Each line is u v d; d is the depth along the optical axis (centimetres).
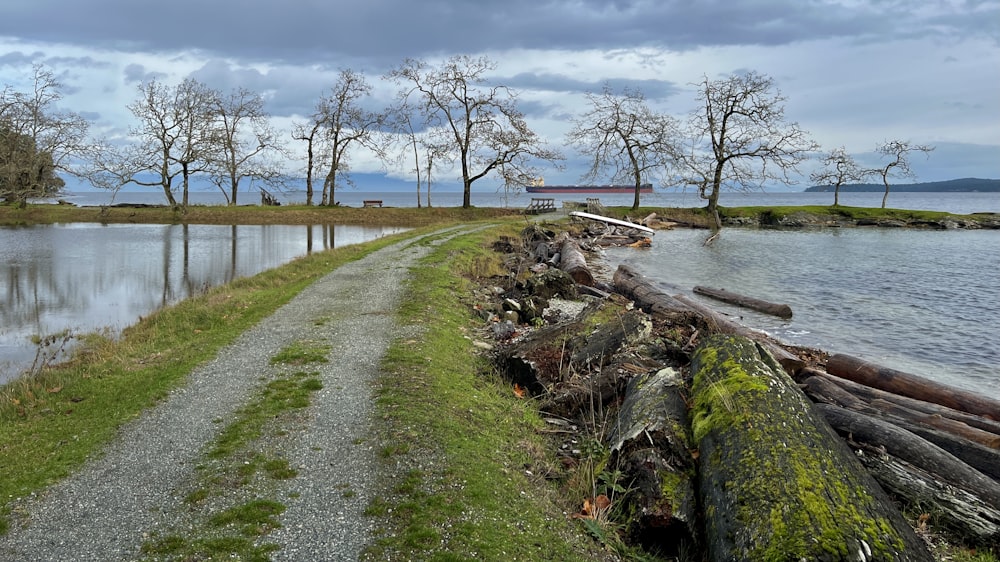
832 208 5797
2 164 5334
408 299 1348
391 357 899
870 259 2902
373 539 452
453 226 3834
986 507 553
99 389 804
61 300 1828
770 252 3228
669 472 547
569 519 519
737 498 470
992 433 720
